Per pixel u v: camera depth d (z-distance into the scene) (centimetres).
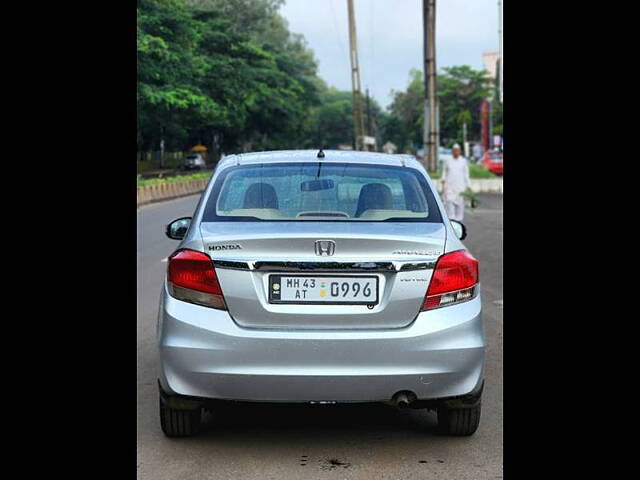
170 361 464
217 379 457
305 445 499
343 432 524
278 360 454
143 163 6962
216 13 7538
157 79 5406
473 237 1850
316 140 17875
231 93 7181
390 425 539
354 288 461
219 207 502
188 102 5597
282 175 524
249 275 459
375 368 456
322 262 459
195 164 7731
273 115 8844
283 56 10294
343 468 460
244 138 9738
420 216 502
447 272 469
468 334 468
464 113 12712
